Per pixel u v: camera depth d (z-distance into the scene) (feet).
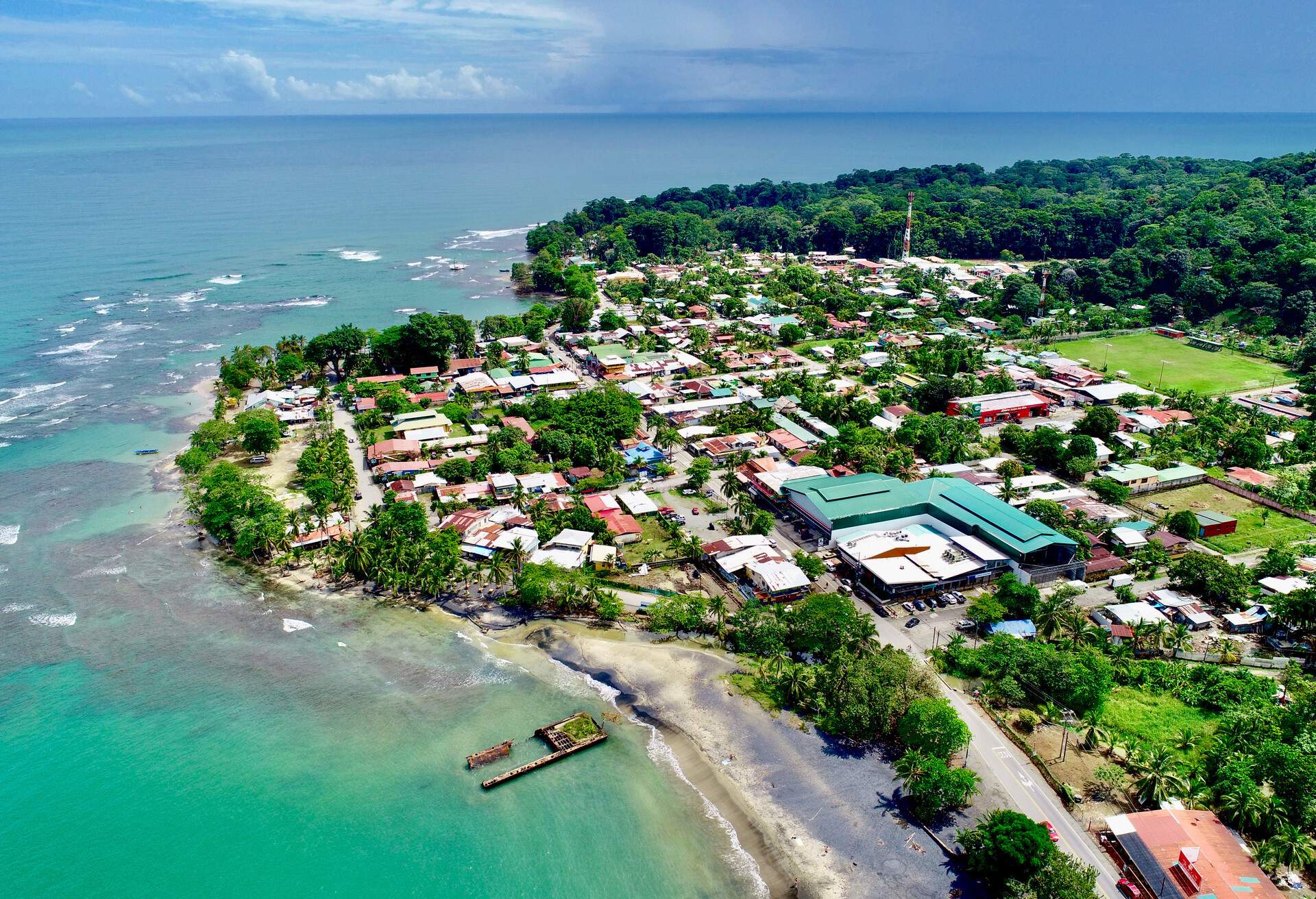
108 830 307.58
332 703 374.84
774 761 339.98
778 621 408.46
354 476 568.82
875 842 299.38
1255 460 616.80
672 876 290.56
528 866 294.66
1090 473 610.65
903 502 515.09
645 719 366.63
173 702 373.61
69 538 513.45
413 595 461.37
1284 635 416.67
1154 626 400.26
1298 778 295.07
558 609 444.55
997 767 328.08
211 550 506.48
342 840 304.50
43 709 367.04
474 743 352.28
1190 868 267.39
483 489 561.84
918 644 407.64
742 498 522.47
